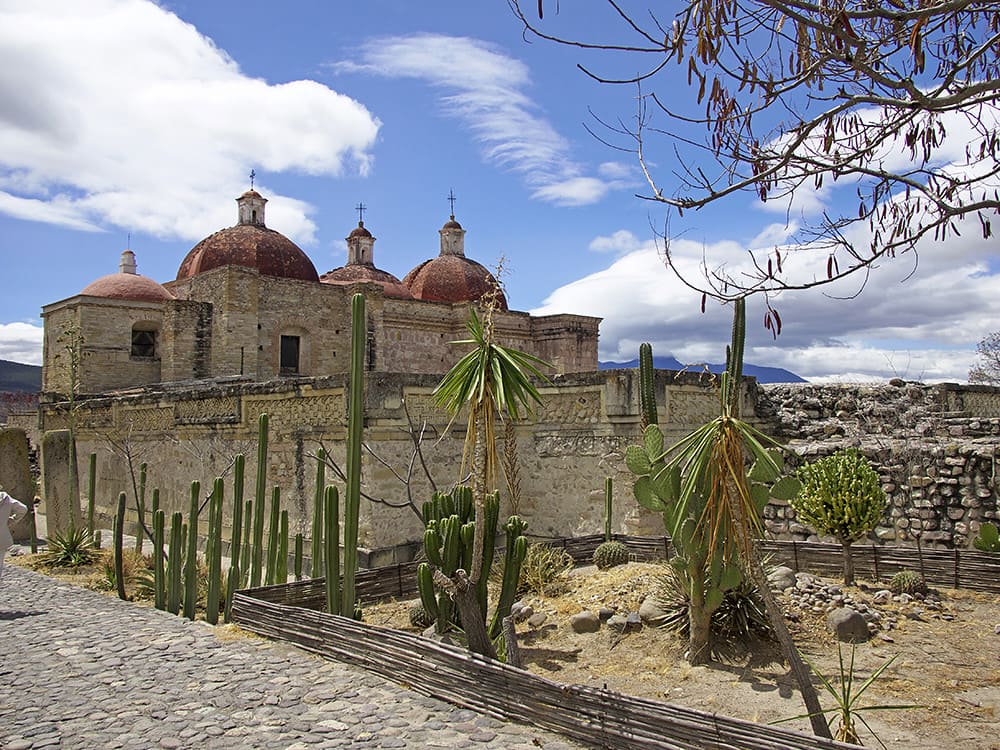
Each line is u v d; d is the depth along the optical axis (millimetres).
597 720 6465
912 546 13500
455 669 7566
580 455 15297
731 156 6051
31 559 16562
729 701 7664
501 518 16250
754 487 8812
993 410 19938
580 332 41188
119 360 31891
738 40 5602
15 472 19828
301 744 6516
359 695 7734
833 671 8344
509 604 9680
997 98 5219
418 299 38812
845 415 17578
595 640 9719
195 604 11484
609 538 14031
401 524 14773
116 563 12812
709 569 8656
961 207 5492
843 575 11664
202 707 7430
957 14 5746
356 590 11680
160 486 21250
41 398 30484
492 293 8648
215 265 34969
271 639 9812
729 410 6762
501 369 8336
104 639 9992
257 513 11719
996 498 12695
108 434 24312
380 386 14641
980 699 7477
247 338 31875
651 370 11156
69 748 6492
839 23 4891
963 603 10523
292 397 16391
